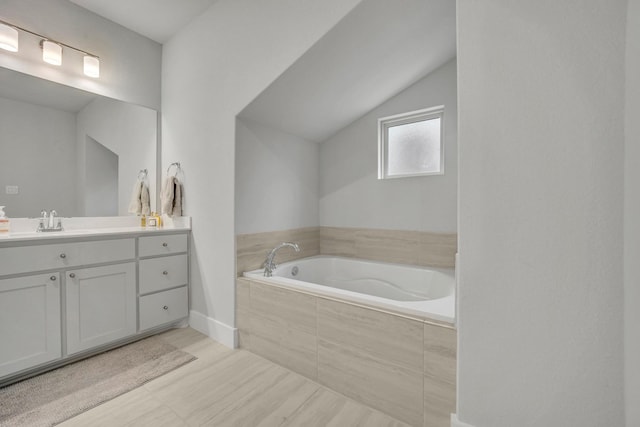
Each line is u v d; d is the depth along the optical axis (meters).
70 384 1.66
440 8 1.71
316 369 1.72
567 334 1.00
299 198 2.74
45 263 1.73
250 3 2.03
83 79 2.29
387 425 1.39
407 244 2.51
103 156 2.40
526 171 1.06
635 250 0.79
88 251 1.90
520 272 1.07
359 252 2.77
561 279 1.01
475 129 1.14
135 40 2.59
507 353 1.10
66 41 2.20
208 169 2.31
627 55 0.83
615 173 0.93
